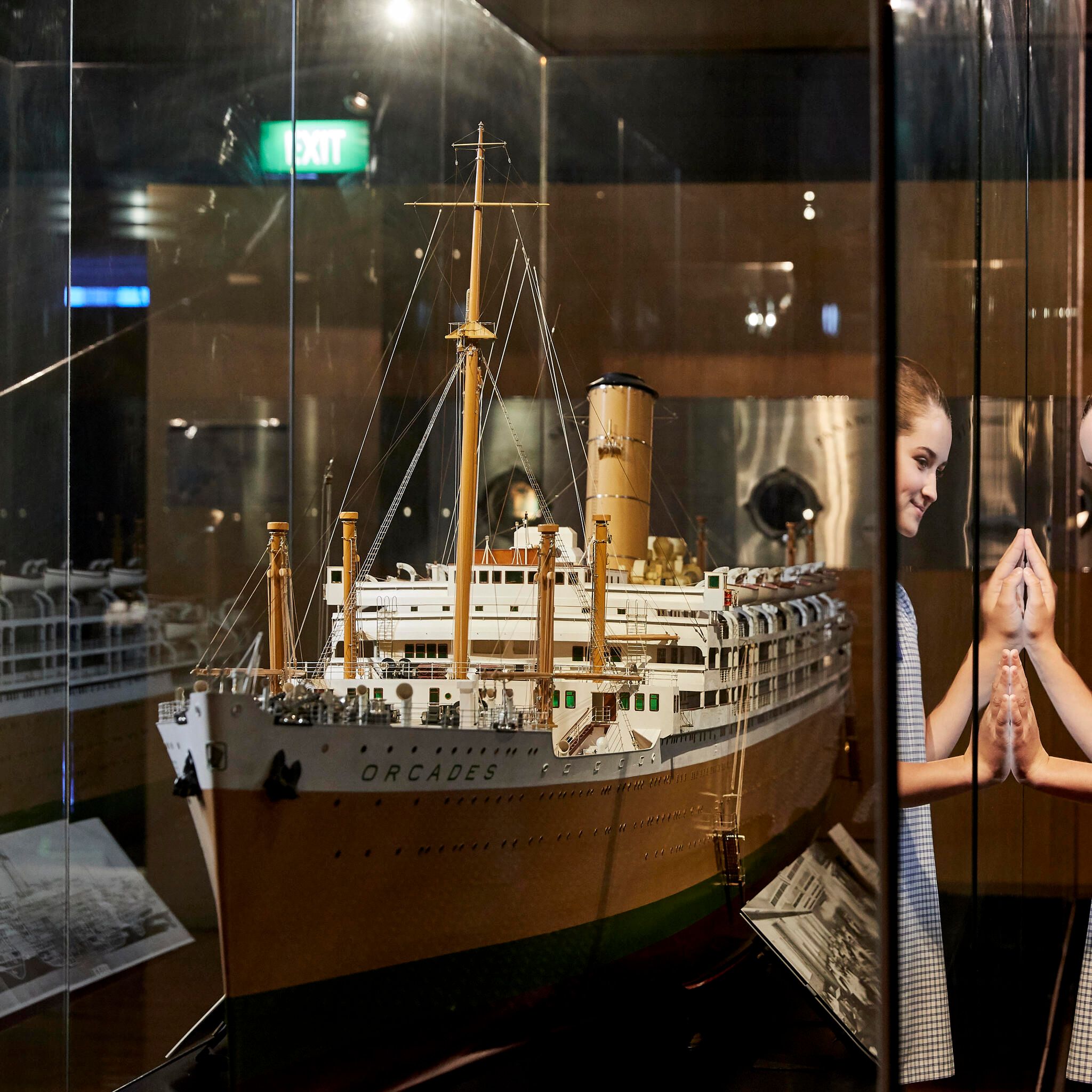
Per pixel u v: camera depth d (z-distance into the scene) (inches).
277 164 115.6
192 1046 100.5
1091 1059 74.7
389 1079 90.5
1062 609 79.7
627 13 108.6
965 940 66.8
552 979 98.3
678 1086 89.0
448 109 114.5
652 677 110.8
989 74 68.2
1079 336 85.9
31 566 102.7
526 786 93.7
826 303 111.0
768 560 114.7
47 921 101.7
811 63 109.6
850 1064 90.6
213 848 80.2
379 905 88.2
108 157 109.5
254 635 113.7
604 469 112.9
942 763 66.4
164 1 110.5
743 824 117.2
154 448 113.0
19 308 101.1
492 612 108.3
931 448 65.7
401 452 115.6
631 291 114.0
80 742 107.0
